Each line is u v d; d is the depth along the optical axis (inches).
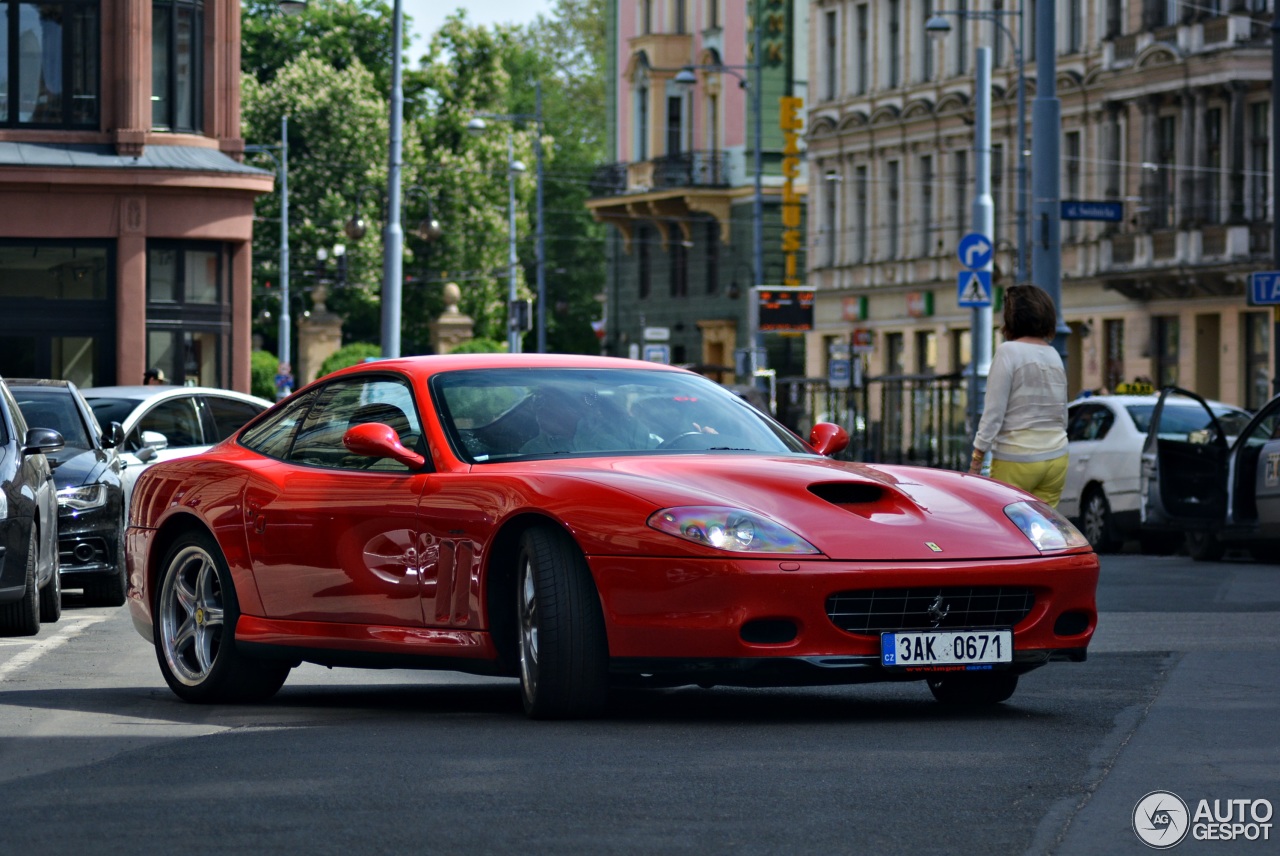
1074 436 1122.7
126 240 1743.4
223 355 1803.6
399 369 420.5
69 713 407.2
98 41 1760.6
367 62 3720.5
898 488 377.1
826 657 349.1
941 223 2645.2
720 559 347.6
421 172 3462.1
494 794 293.9
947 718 382.0
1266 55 2084.2
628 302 3459.6
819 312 2928.2
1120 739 350.9
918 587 353.4
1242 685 436.8
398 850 255.4
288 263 3299.7
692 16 3280.0
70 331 1744.6
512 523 371.9
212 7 1815.9
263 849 257.3
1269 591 752.3
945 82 2635.3
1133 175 2267.5
